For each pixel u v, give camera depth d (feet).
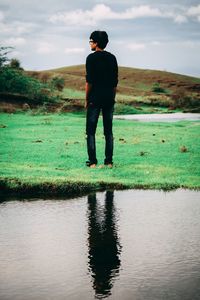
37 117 68.08
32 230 14.40
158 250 12.56
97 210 16.89
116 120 66.08
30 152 31.78
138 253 12.32
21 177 21.06
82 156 30.19
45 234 14.01
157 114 105.91
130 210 16.92
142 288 9.89
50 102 104.01
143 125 56.85
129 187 20.84
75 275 10.69
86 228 14.66
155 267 11.23
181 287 9.93
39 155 30.37
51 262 11.60
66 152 32.07
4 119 63.31
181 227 14.78
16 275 10.69
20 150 32.71
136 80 249.55
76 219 15.70
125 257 12.00
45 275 10.69
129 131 48.55
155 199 18.66
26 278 10.50
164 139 41.16
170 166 26.43
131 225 15.02
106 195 19.34
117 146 35.81
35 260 11.75
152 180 22.09
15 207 17.28
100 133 45.37
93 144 25.88
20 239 13.51
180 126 56.29
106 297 9.42
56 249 12.65
